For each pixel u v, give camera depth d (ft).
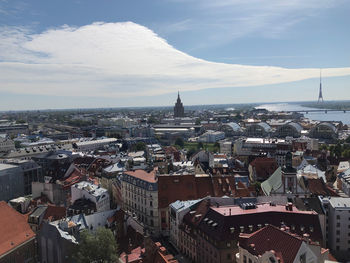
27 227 366.63
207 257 359.46
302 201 438.81
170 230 469.57
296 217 358.02
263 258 247.29
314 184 532.73
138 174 551.59
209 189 511.81
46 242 351.87
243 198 437.99
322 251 303.07
